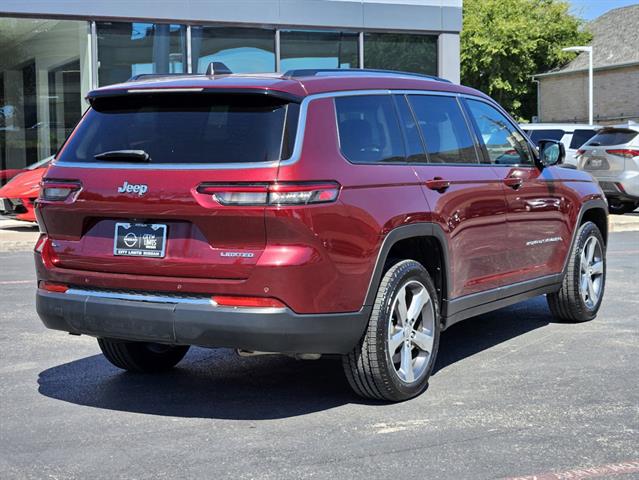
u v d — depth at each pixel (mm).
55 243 5074
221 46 18656
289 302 4492
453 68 20766
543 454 4227
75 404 5160
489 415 4867
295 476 3959
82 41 17734
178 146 4727
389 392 5012
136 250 4750
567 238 7105
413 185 5219
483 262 5910
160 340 4711
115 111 5051
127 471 4047
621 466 4062
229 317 4504
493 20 53656
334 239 4613
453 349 6582
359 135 4992
